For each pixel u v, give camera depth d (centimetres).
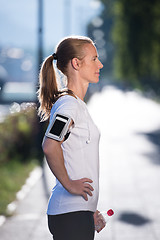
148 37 3050
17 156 1155
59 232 261
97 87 6378
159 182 903
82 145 261
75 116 255
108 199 771
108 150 1382
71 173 259
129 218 651
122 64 3394
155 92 4859
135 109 3266
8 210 693
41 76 279
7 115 1207
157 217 655
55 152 248
